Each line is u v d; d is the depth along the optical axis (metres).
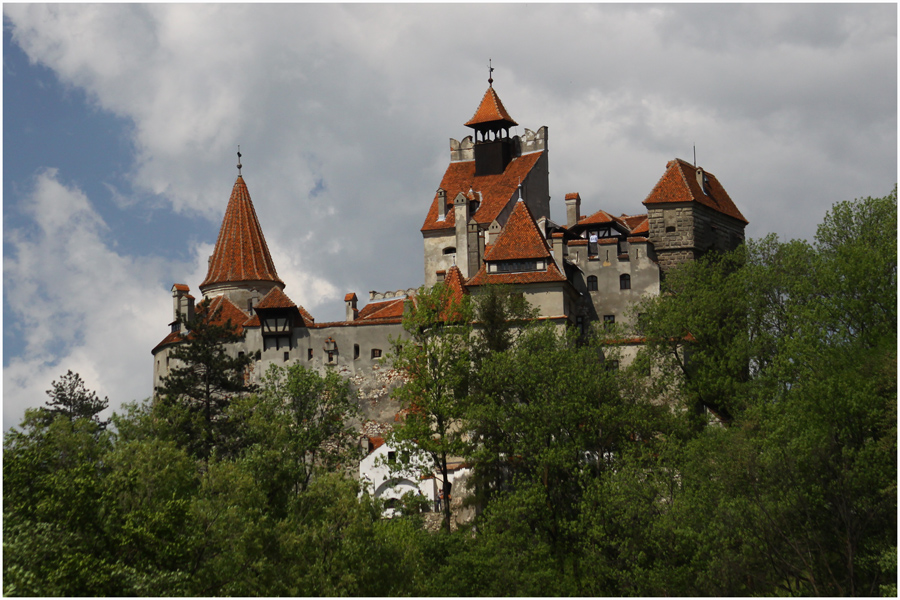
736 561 60.62
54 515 53.16
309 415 83.44
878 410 63.50
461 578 66.50
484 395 79.94
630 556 65.44
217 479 62.84
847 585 58.88
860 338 71.62
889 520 60.38
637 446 75.12
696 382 81.69
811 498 60.50
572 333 85.00
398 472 82.25
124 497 57.59
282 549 60.00
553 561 67.44
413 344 85.06
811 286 78.31
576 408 76.31
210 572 56.56
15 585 48.41
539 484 72.31
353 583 59.62
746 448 64.19
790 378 72.25
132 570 50.88
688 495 65.06
